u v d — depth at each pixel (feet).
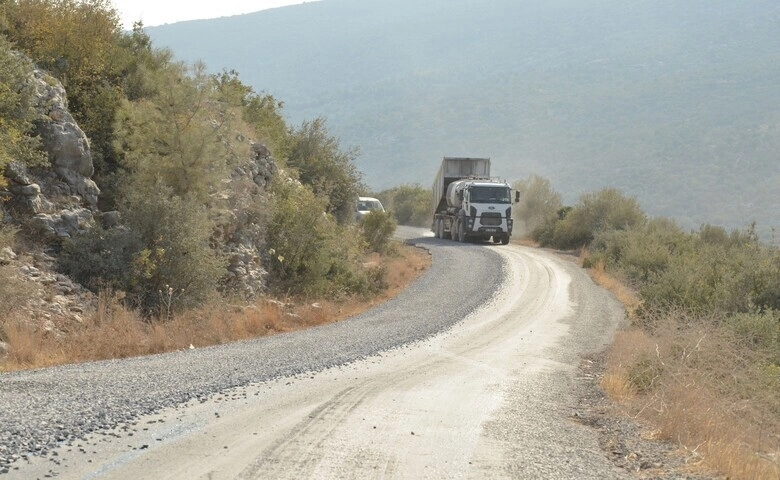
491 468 23.30
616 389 41.73
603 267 119.55
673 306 58.70
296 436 25.52
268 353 44.78
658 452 27.73
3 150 49.34
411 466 22.88
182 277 56.85
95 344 43.47
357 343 52.21
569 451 26.58
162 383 32.45
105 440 23.26
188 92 65.05
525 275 106.93
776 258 65.00
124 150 64.95
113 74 71.51
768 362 44.47
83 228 55.16
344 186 121.39
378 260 110.11
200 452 22.88
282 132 113.70
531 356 53.16
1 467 20.06
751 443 30.58
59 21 67.00
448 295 86.63
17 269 46.57
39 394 28.68
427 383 38.73
